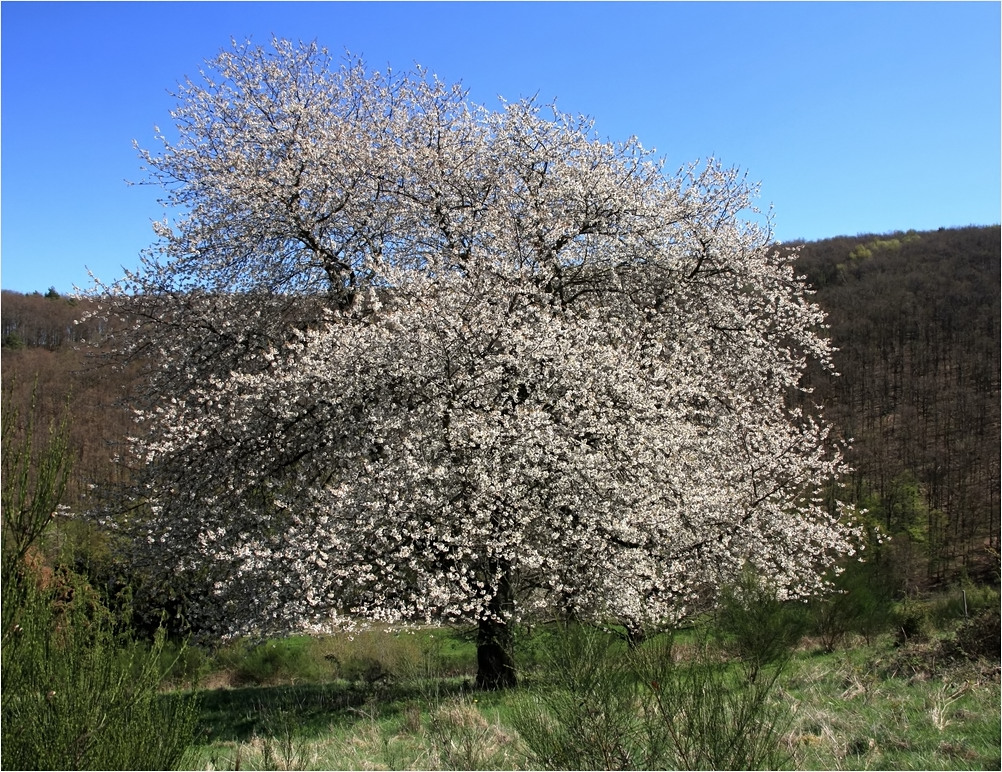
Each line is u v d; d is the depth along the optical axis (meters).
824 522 13.84
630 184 13.43
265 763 6.47
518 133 13.34
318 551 9.39
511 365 10.32
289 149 13.77
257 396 10.40
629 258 12.81
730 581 10.56
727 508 11.59
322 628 9.34
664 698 4.99
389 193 13.41
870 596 12.97
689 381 12.20
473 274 11.45
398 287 11.22
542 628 9.94
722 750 4.74
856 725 6.61
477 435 9.49
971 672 8.16
